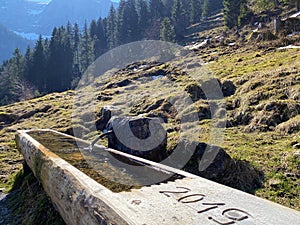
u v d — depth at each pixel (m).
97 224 2.25
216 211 2.20
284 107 6.94
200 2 53.78
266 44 17.33
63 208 3.08
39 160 4.19
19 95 31.11
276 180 4.19
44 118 13.14
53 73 34.75
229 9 33.84
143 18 42.25
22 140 5.75
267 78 9.32
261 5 33.81
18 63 38.03
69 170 3.27
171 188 2.72
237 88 9.73
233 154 5.19
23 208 4.54
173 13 43.97
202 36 34.47
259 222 2.03
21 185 5.48
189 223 2.01
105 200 2.36
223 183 4.18
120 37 39.03
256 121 6.94
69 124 10.64
